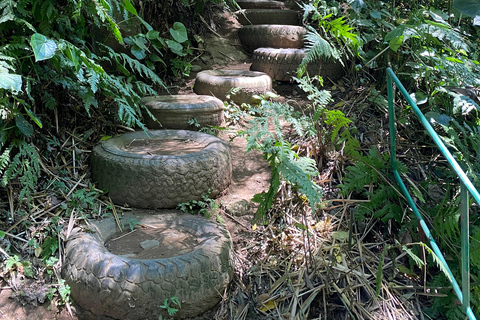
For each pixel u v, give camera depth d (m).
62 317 2.30
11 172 2.63
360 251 2.78
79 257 2.37
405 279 2.70
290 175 2.34
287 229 2.88
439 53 3.94
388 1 4.84
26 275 2.41
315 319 2.42
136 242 2.61
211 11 5.69
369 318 2.43
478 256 2.40
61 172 3.04
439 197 3.15
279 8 5.90
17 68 2.74
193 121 3.64
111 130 3.59
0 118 2.64
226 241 2.60
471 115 3.58
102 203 2.89
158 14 4.80
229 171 3.18
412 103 2.53
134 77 3.78
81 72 2.78
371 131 3.59
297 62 4.54
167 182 2.84
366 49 4.64
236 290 2.54
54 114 3.21
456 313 2.47
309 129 2.86
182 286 2.28
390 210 2.93
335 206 3.07
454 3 3.05
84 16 3.46
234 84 4.16
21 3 2.66
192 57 5.13
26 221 2.66
